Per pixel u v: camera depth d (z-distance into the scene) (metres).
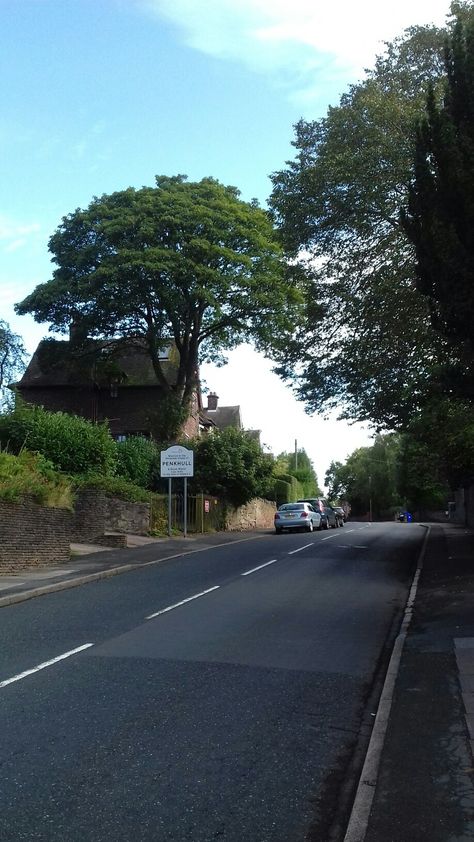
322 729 6.34
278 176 19.56
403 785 4.96
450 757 5.43
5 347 42.19
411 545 26.56
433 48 18.39
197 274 34.50
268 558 21.06
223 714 6.66
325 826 4.53
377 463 83.19
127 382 42.44
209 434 37.28
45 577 15.83
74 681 7.65
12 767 5.31
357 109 17.91
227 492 36.75
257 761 5.55
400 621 11.52
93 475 26.42
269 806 4.78
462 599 12.61
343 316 20.97
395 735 5.99
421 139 11.75
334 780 5.24
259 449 37.75
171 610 12.09
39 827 4.39
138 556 21.06
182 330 40.47
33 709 6.68
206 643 9.58
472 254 11.04
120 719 6.44
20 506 17.30
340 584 15.55
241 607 12.45
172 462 29.12
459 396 14.03
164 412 37.66
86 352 38.28
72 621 11.09
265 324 38.06
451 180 11.02
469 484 32.72
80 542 24.02
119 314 36.16
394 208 18.22
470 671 7.81
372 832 4.30
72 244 37.34
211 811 4.68
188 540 28.05
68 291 35.34
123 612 11.91
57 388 42.97
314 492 69.69
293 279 21.28
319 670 8.33
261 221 37.19
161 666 8.32
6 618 11.34
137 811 4.64
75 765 5.36
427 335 18.77
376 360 21.09
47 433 25.91
